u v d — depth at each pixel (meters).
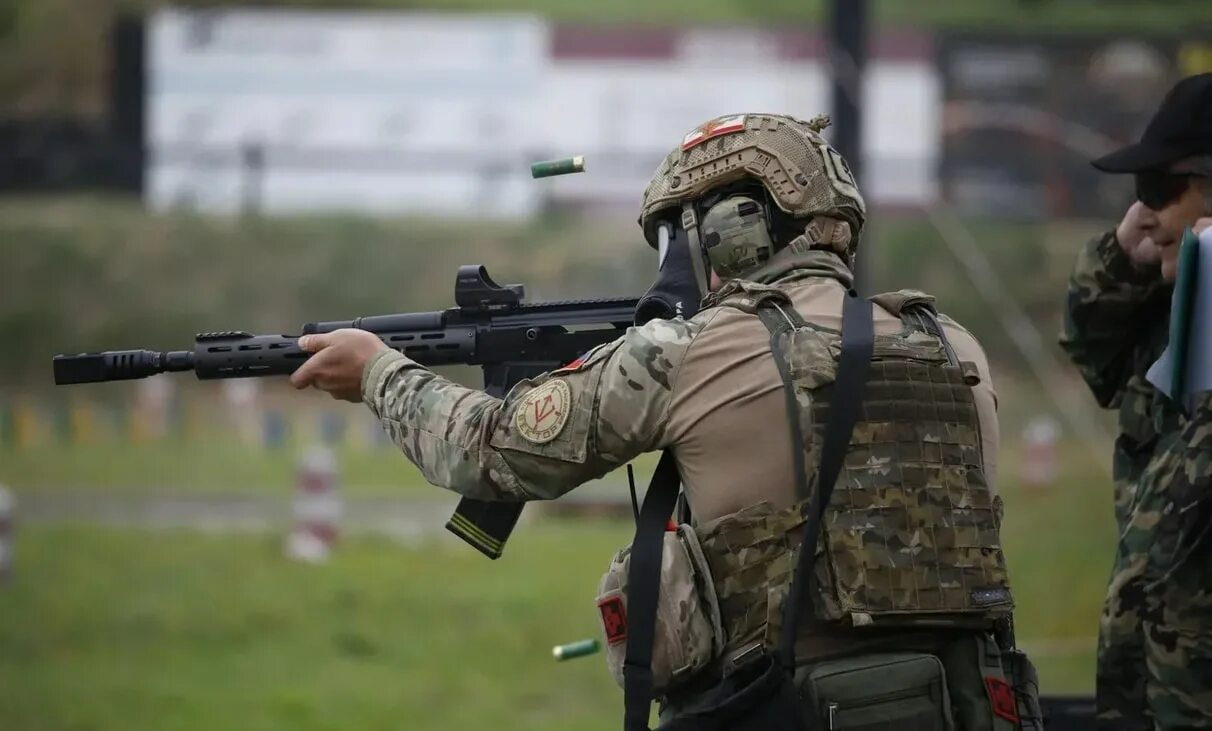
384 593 35.34
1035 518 44.75
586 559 39.94
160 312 84.88
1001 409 72.06
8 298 85.50
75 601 34.38
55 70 95.44
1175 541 10.78
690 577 9.16
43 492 53.69
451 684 28.12
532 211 90.31
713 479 9.17
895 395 9.20
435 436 9.64
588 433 9.27
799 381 9.15
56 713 25.84
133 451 65.62
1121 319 13.15
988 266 83.06
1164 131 12.28
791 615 8.80
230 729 25.11
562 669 29.30
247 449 66.81
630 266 84.75
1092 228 86.56
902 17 94.56
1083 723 13.71
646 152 90.69
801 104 89.62
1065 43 89.56
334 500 42.00
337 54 93.00
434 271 85.56
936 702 8.90
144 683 27.84
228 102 93.50
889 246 84.38
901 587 8.90
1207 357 10.80
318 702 26.66
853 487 9.00
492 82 92.06
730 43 91.06
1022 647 28.62
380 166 92.06
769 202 9.79
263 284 85.88
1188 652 10.73
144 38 94.19
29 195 93.69
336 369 10.30
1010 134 88.56
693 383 9.20
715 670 9.22
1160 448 12.12
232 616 33.00
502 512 10.09
